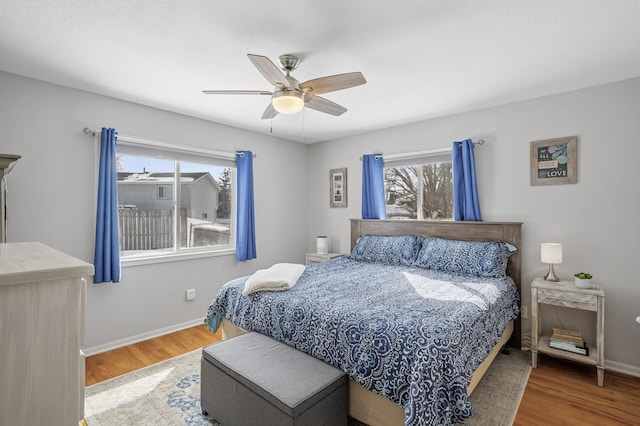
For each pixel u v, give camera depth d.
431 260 3.33
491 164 3.34
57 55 2.24
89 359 2.82
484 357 2.02
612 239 2.72
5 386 0.64
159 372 2.60
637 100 2.62
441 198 3.81
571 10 1.75
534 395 2.29
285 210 4.75
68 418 0.70
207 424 1.96
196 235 3.83
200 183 3.88
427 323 1.75
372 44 2.10
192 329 3.57
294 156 4.88
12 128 2.53
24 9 1.72
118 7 1.71
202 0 1.65
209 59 2.30
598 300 2.45
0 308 0.63
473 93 2.97
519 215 3.18
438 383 1.51
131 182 3.31
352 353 1.76
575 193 2.88
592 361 2.46
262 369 1.77
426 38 2.03
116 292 3.09
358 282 2.75
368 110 3.46
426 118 3.74
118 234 3.02
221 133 3.94
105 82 2.70
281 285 2.47
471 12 1.76
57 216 2.75
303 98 2.21
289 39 2.03
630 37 2.02
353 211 4.54
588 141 2.82
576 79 2.67
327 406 1.62
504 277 2.96
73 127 2.82
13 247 0.92
